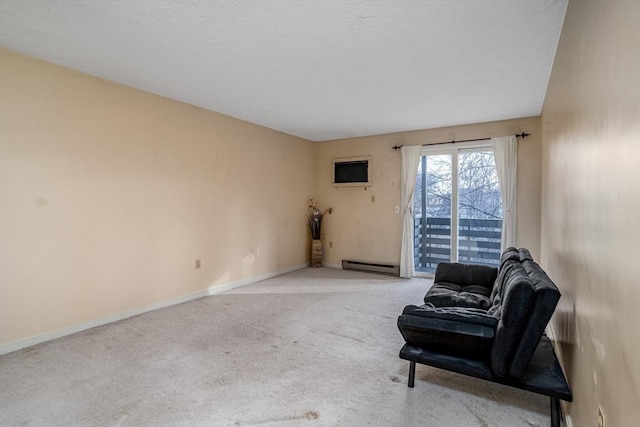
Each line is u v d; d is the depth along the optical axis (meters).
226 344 2.85
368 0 1.94
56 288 2.95
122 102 3.41
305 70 3.01
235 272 4.77
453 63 2.84
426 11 2.06
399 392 2.15
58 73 2.93
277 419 1.88
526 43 2.47
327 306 3.89
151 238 3.70
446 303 2.86
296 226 6.02
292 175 5.90
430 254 5.41
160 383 2.23
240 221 4.85
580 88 1.65
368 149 5.85
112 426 1.81
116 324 3.29
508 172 4.60
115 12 2.10
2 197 2.64
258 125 5.13
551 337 2.71
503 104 3.99
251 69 2.99
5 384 2.21
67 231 3.02
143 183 3.61
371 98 3.79
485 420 1.87
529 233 4.53
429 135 5.28
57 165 2.94
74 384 2.21
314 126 5.19
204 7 2.03
